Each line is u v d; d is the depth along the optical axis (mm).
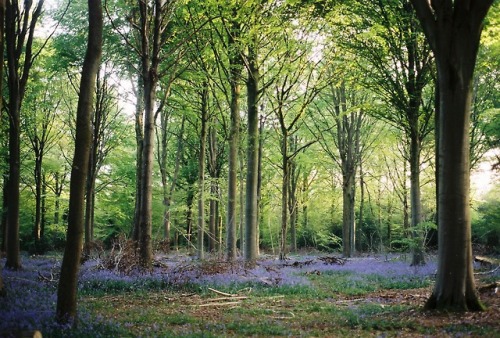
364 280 16031
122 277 15016
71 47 21625
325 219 49438
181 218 42469
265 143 33719
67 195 43531
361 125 33344
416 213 20266
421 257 20141
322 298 12477
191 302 11672
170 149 41344
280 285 14172
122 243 17422
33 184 38875
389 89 19766
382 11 18297
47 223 41938
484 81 25719
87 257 21625
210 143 31672
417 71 19203
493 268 18062
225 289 13305
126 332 7727
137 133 25484
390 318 9008
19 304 9742
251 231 19875
